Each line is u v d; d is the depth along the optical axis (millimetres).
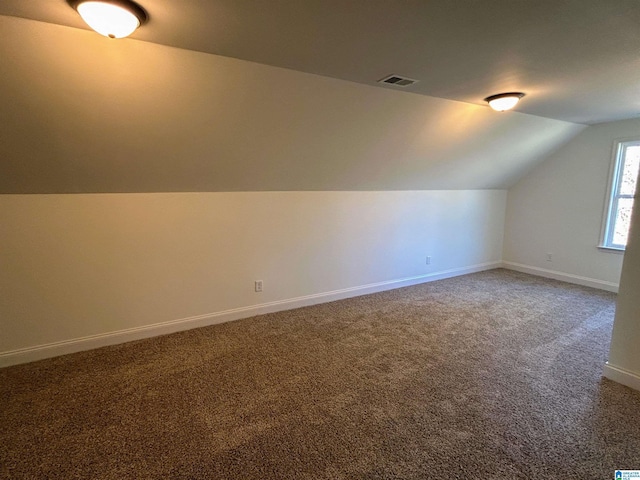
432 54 2029
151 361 2660
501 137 3992
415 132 3320
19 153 2189
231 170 2980
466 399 2230
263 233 3510
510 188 5477
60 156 2307
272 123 2609
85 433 1904
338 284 4105
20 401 2170
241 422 2000
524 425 1994
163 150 2531
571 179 4730
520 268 5449
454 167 4277
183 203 3070
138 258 2955
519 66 2242
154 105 2162
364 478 1636
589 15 1580
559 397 2252
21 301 2592
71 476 1635
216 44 1863
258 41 1836
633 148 4180
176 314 3184
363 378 2459
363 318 3543
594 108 3469
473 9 1521
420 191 4578
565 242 4875
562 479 1632
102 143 2314
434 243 4867
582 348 2920
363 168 3617
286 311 3721
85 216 2715
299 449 1807
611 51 2002
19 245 2539
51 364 2611
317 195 3771
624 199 4297
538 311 3756
